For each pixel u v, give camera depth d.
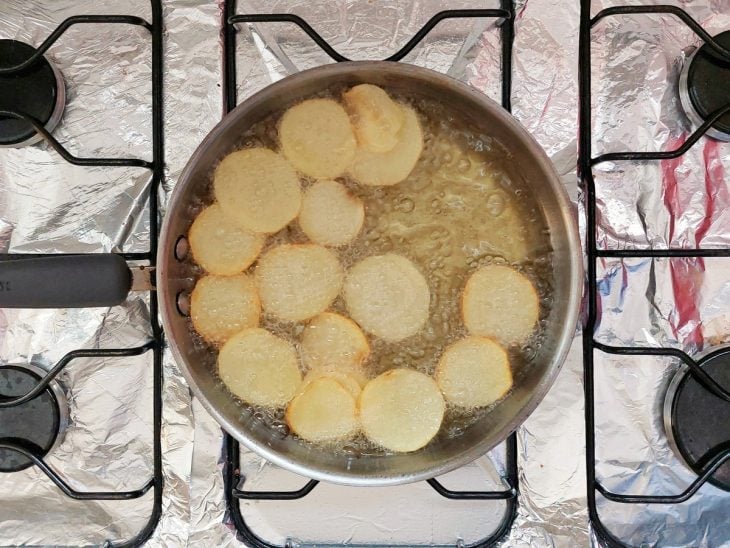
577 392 0.51
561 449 0.50
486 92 0.52
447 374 0.45
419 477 0.41
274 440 0.44
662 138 0.52
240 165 0.44
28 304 0.40
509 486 0.51
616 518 0.52
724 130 0.50
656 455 0.52
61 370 0.50
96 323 0.51
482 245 0.46
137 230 0.52
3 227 0.52
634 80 0.52
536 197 0.46
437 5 0.52
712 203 0.52
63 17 0.53
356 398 0.45
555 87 0.51
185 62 0.51
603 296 0.52
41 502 0.52
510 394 0.45
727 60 0.48
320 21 0.52
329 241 0.45
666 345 0.52
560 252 0.44
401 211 0.46
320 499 0.52
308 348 0.45
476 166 0.47
